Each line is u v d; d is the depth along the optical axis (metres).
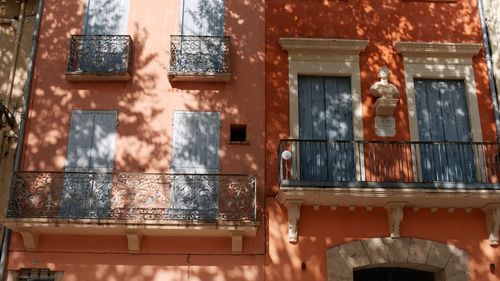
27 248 11.15
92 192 11.20
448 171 11.99
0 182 11.97
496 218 11.29
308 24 13.04
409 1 13.30
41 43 12.74
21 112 12.45
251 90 12.45
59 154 11.88
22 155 11.82
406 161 11.87
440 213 11.61
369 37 12.95
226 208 11.20
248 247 11.29
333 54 12.73
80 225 10.75
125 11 13.13
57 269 11.07
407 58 12.77
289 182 10.88
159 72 12.53
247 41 12.86
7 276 11.02
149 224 10.76
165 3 13.13
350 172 11.94
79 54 12.46
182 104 12.30
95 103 12.26
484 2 13.29
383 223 11.49
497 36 12.93
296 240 11.31
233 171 11.81
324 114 12.43
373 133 12.14
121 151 11.91
